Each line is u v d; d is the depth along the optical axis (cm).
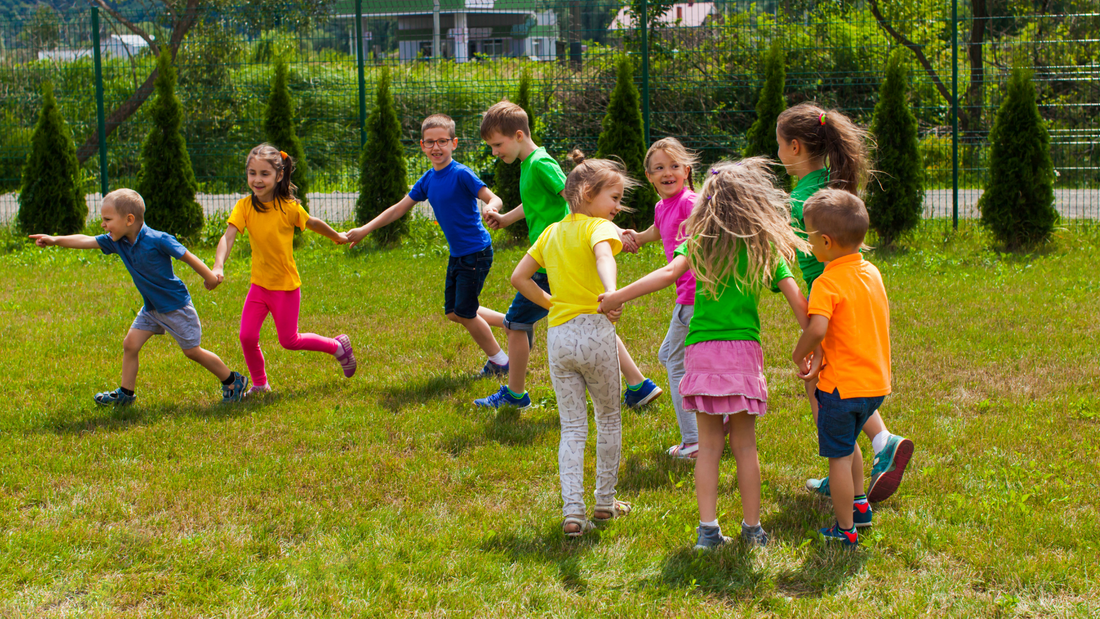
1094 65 1189
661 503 365
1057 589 287
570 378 349
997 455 400
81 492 373
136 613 281
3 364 562
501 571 308
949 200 1294
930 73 1352
